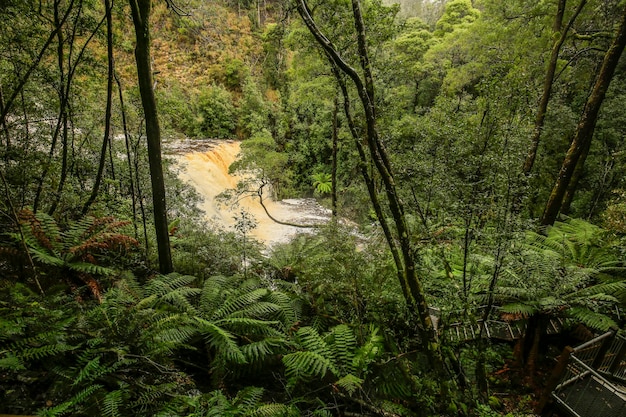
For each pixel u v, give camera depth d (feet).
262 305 13.38
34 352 8.05
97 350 8.85
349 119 12.14
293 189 64.54
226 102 70.44
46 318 9.30
